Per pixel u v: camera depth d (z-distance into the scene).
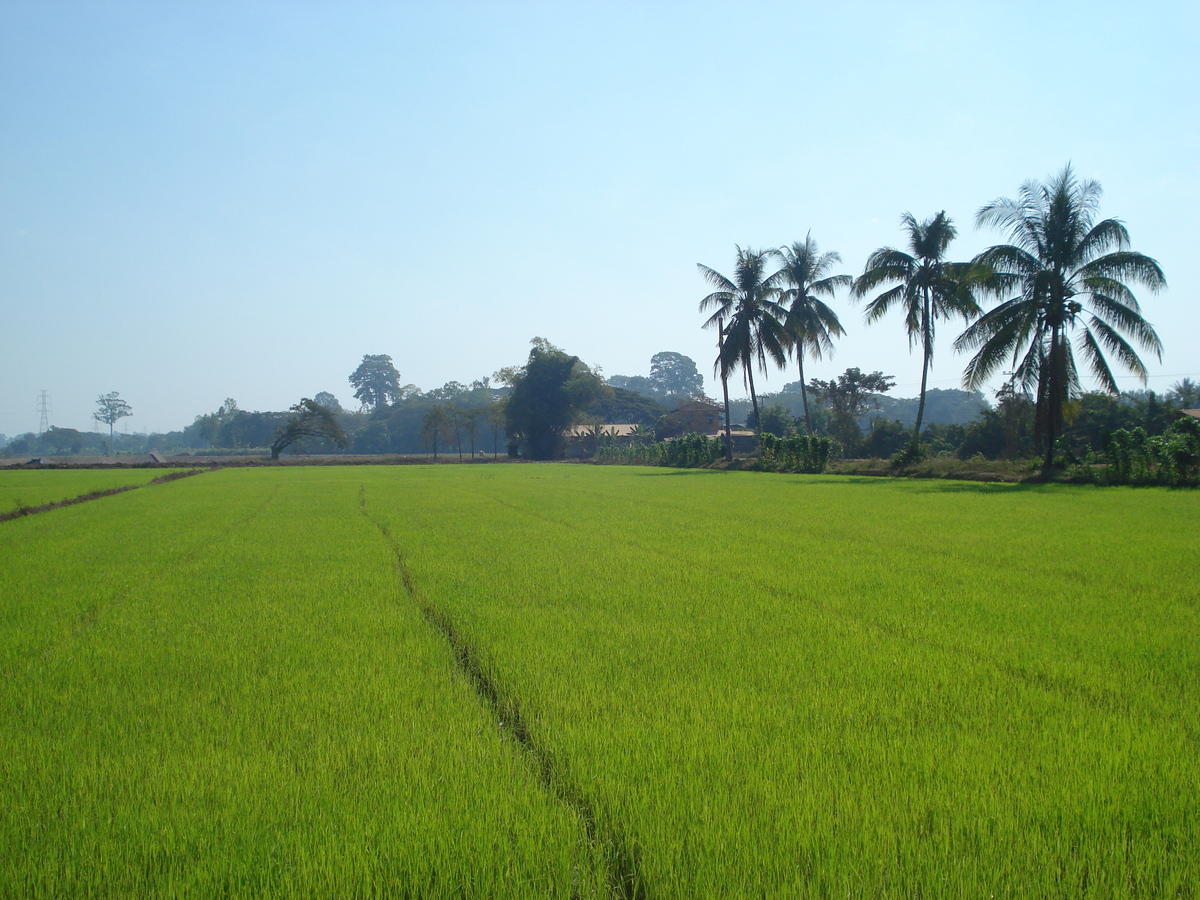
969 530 17.42
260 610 10.23
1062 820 4.31
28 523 22.39
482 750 5.38
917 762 5.06
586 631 8.73
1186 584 11.02
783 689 6.65
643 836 4.16
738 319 54.00
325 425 91.56
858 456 63.84
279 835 4.25
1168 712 6.00
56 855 4.14
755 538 16.89
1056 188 33.84
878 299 44.09
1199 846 4.05
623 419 121.12
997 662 7.38
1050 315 34.03
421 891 3.79
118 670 7.50
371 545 16.75
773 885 3.75
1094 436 48.22
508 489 36.22
